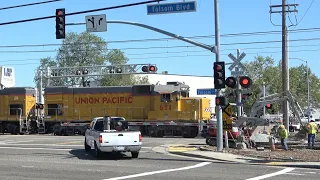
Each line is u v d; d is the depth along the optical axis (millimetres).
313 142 25859
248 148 25047
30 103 45781
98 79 82500
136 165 17859
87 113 42531
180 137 38562
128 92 41250
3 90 46125
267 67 73125
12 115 45469
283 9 35094
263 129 31516
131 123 40375
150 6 21469
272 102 28141
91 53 81438
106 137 20031
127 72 49062
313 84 81812
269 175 14875
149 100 40406
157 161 19500
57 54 82375
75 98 43125
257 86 64312
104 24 22328
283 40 35000
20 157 21125
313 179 13977
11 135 42219
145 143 30156
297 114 29172
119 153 22844
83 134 41938
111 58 84438
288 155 21641
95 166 17453
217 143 23422
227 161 19672
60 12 21453
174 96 39281
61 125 42406
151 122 39719
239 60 23672
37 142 31078
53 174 15031
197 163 18781
